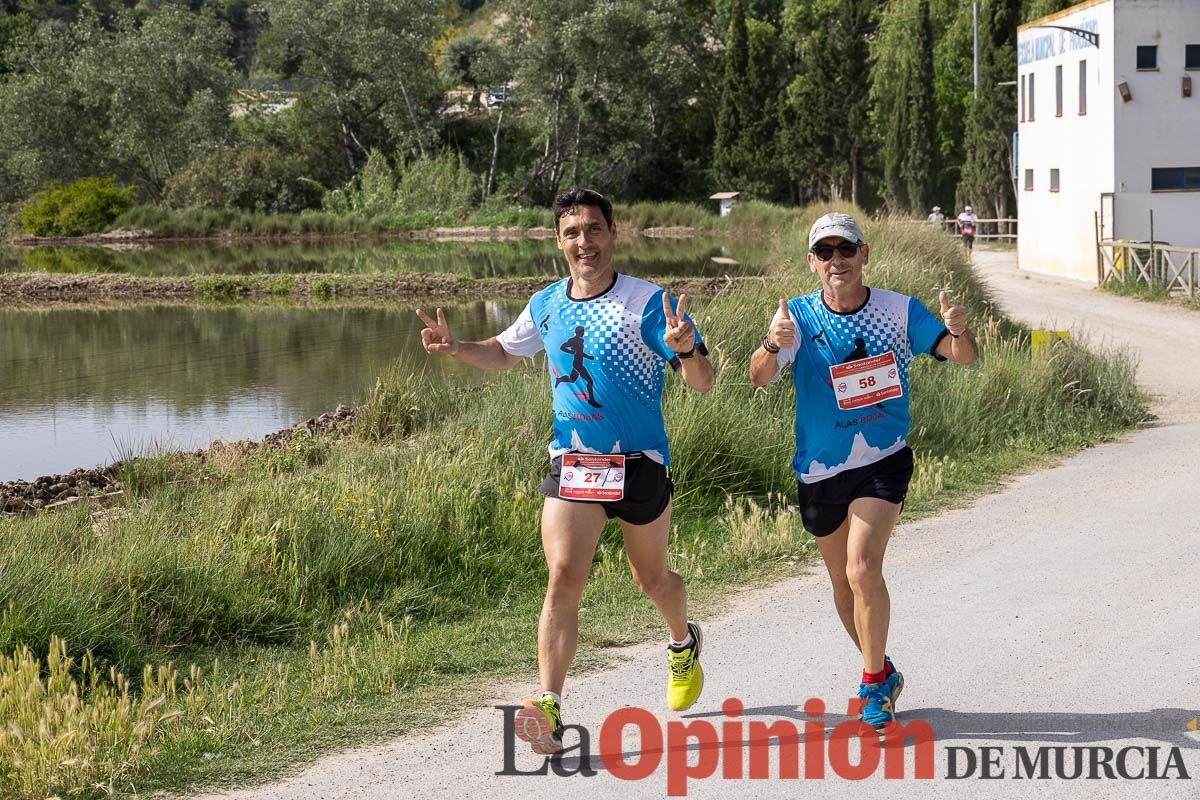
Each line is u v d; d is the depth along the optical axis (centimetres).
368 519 791
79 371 2078
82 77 6881
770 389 1107
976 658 583
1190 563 729
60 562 708
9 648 601
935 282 1697
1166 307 2397
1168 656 574
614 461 481
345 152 7500
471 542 809
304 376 1970
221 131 7156
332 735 518
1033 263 3462
